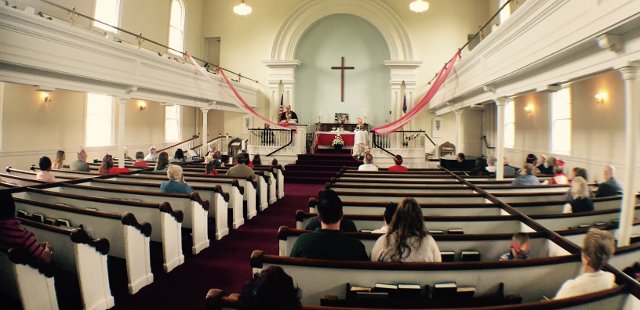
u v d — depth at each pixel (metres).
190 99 12.86
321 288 2.85
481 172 10.13
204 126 13.85
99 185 6.80
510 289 2.86
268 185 9.01
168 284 4.46
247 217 7.55
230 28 17.83
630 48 4.61
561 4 5.66
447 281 2.78
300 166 13.35
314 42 18.27
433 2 16.84
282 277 1.48
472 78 10.08
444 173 8.61
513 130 14.45
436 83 11.60
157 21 14.49
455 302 2.72
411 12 16.94
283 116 15.91
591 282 2.46
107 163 7.91
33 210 4.90
